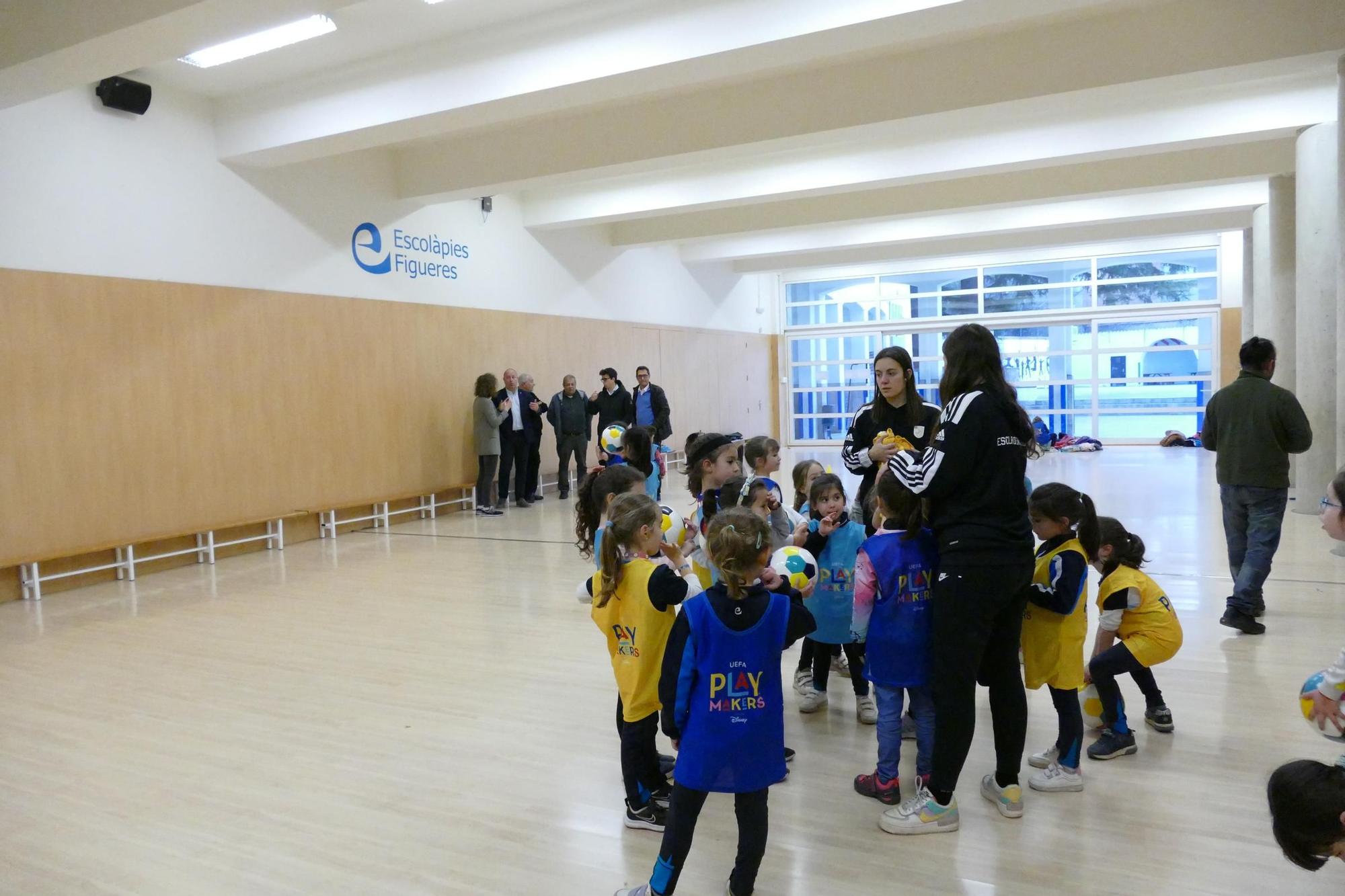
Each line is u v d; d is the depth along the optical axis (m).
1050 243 12.81
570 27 5.56
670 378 13.74
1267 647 3.84
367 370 8.29
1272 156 8.64
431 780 2.76
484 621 4.73
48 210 5.82
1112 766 2.70
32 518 5.68
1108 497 8.52
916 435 2.99
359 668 3.95
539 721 3.25
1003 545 2.15
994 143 8.15
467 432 9.52
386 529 8.29
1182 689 3.36
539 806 2.56
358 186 8.22
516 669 3.87
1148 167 9.18
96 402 6.08
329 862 2.27
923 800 2.33
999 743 2.36
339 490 7.97
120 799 2.67
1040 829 2.32
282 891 2.13
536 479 10.05
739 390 16.12
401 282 8.70
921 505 2.37
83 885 2.19
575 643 4.26
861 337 17.02
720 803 2.56
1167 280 14.66
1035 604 2.52
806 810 2.48
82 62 4.73
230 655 4.21
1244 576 4.05
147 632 4.71
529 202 10.50
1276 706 3.16
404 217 8.75
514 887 2.12
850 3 4.85
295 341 7.59
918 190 10.24
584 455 10.41
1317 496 7.18
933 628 2.24
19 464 5.62
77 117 6.00
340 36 5.84
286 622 4.82
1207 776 2.62
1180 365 14.71
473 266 9.70
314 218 7.79
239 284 7.12
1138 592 2.74
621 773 2.79
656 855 2.27
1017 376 15.83
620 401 10.27
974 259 15.84
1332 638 3.94
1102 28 5.79
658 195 9.78
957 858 2.19
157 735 3.20
